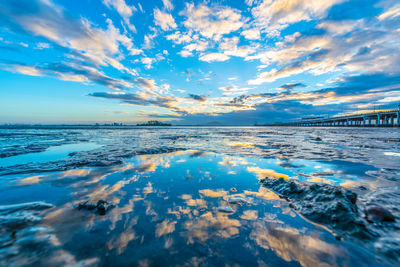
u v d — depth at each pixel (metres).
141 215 1.98
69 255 1.35
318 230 1.71
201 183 3.12
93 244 1.48
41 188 2.88
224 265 1.26
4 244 1.45
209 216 1.97
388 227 1.69
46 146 8.47
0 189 2.84
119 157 5.50
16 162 4.88
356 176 3.41
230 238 1.58
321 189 2.39
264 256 1.35
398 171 3.74
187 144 9.30
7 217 1.90
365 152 6.38
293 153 6.26
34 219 1.88
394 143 9.48
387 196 2.40
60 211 2.08
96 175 3.62
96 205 2.17
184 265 1.26
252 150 7.03
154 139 12.71
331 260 1.31
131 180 3.29
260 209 2.16
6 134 19.00
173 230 1.69
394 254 1.36
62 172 3.85
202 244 1.49
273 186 2.90
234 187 2.93
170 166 4.39
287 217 1.97
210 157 5.59
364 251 1.41
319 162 4.76
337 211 1.92
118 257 1.33
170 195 2.58
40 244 1.47
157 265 1.25
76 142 10.50
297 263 1.28
